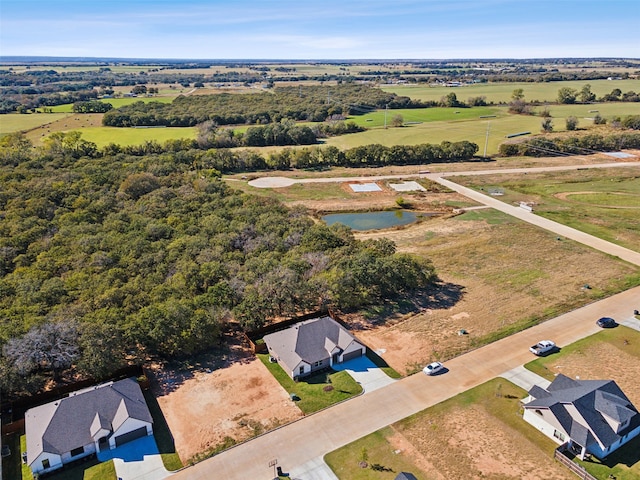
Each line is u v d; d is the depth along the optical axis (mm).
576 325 57750
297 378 48188
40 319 48938
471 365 50281
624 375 48219
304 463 38031
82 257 65375
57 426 38750
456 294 66062
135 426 40250
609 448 38406
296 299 58188
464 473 36844
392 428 41625
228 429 41625
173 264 64938
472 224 94188
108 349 45938
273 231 77438
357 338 55125
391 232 91688
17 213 79562
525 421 42250
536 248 81625
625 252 79500
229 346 53938
